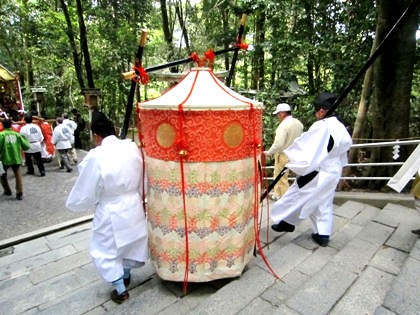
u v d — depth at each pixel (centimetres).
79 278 327
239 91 883
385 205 408
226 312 215
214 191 234
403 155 491
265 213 440
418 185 292
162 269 255
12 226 516
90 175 236
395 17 446
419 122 700
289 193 325
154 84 1515
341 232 341
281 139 465
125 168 241
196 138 224
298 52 736
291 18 796
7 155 611
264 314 211
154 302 246
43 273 358
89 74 1440
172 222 241
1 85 1383
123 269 261
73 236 465
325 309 200
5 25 1402
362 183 529
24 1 1516
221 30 1267
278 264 279
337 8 712
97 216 244
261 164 272
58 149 845
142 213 255
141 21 1457
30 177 812
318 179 299
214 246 244
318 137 287
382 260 255
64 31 1427
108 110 1808
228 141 230
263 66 1041
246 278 257
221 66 1317
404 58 462
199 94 237
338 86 678
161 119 228
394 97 480
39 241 454
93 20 1456
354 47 653
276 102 805
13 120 977
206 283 271
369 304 200
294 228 349
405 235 304
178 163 230
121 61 1404
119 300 253
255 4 773
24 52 1570
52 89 1683
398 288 200
